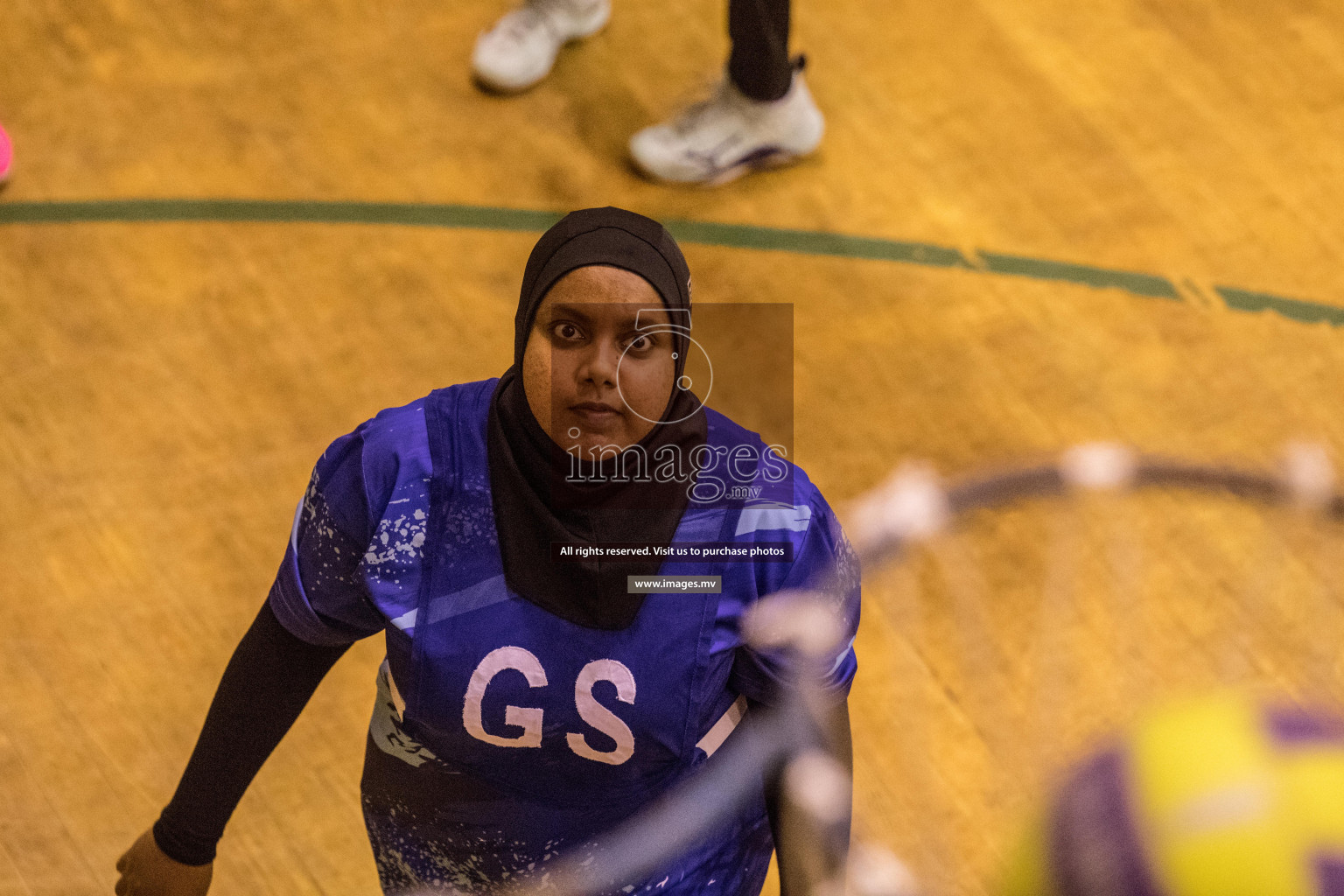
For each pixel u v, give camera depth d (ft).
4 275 37.09
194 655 30.14
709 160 39.78
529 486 15.58
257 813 27.61
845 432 34.40
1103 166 41.52
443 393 16.71
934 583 30.94
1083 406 35.42
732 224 39.52
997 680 29.48
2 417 33.99
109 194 39.29
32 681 29.50
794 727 17.43
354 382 35.27
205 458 33.47
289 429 34.22
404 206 39.45
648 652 16.05
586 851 18.12
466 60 43.39
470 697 16.40
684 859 18.04
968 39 44.88
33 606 30.66
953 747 28.17
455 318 36.81
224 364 35.40
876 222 39.81
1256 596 30.91
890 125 42.39
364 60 43.19
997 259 38.91
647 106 42.57
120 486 32.83
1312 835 10.61
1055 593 30.83
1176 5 46.09
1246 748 11.26
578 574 15.67
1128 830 11.23
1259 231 39.96
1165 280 38.58
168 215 38.78
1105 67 44.24
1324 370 36.42
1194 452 34.24
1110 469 22.94
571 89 42.80
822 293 37.73
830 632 16.58
